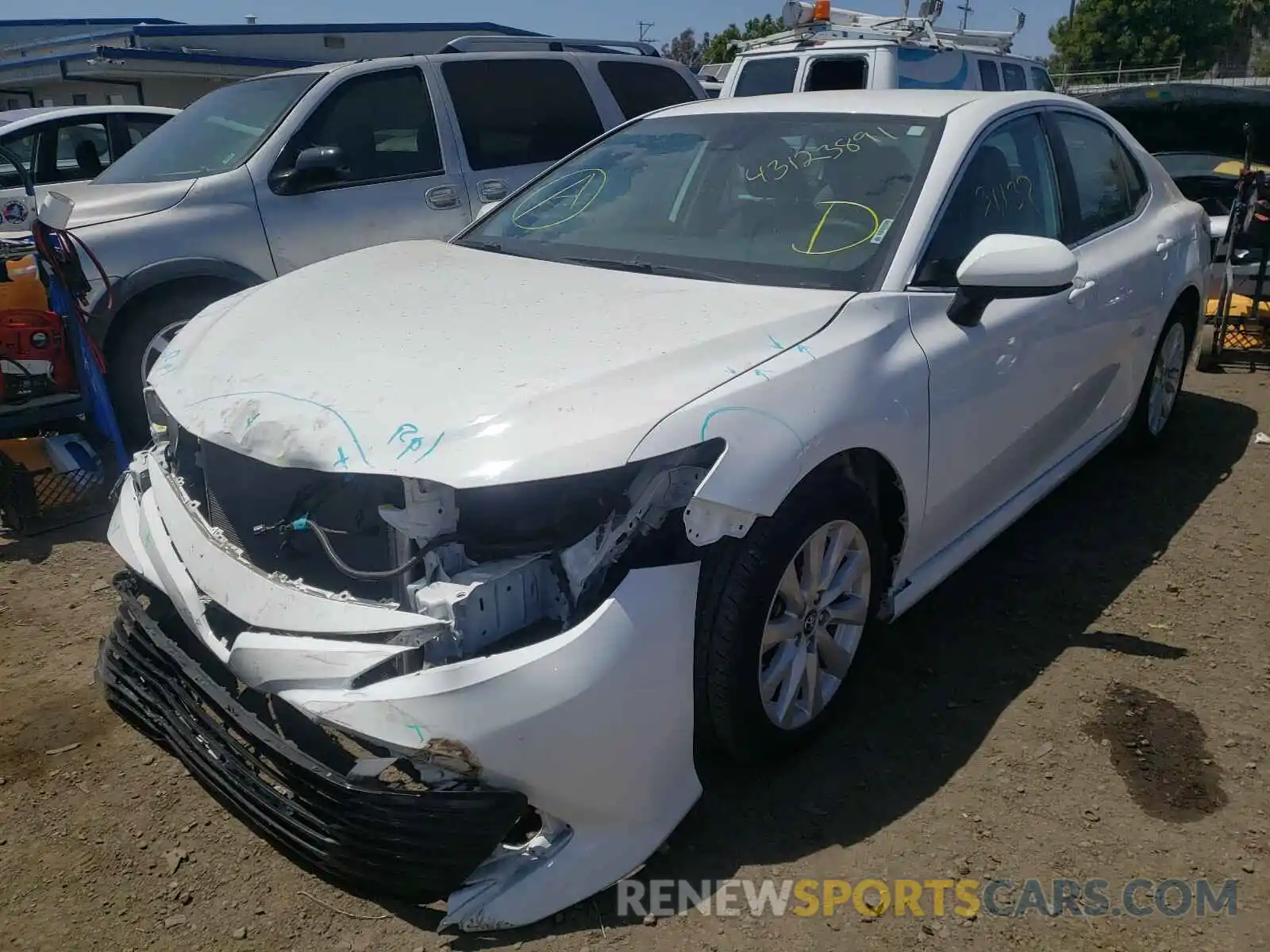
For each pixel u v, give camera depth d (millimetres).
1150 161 4730
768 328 2594
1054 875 2400
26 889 2379
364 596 2303
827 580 2660
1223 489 4711
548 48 6828
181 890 2375
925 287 2945
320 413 2311
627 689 2150
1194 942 2219
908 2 9555
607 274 3043
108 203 4914
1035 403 3434
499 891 2178
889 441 2666
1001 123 3480
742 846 2473
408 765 2154
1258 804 2633
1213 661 3285
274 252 5203
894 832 2529
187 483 2756
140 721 2693
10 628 3520
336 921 2279
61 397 4586
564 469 2105
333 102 5484
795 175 3303
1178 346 4922
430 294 2936
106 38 17375
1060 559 4000
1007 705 3045
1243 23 46938
